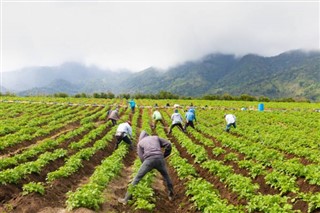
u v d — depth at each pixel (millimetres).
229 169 13812
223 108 58969
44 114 41625
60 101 64188
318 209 9805
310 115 41875
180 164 15758
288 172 13531
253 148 17953
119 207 10977
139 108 57938
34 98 69375
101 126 29922
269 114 44281
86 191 10594
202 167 15719
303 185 12141
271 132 29234
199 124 33906
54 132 27891
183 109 54781
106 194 11984
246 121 37719
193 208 10797
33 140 23328
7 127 26031
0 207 10594
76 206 10094
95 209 10211
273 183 12312
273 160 16188
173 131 29172
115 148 21344
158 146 11836
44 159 15430
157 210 10992
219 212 9477
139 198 10945
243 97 95750
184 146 21438
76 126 33719
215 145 22688
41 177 13984
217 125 36031
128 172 16781
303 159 17625
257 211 9906
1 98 66688
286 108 57750
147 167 11500
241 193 11219
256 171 13828
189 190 11930
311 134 26844
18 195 11328
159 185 14273
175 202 12148
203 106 63656
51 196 11641
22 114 40000
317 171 12820
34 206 10555
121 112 49812
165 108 58438
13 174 12266
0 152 18891
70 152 18953
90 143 22703
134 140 25734
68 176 14094
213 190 11883
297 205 10469
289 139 24141
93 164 17719
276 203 9672
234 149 19797
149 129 30016
